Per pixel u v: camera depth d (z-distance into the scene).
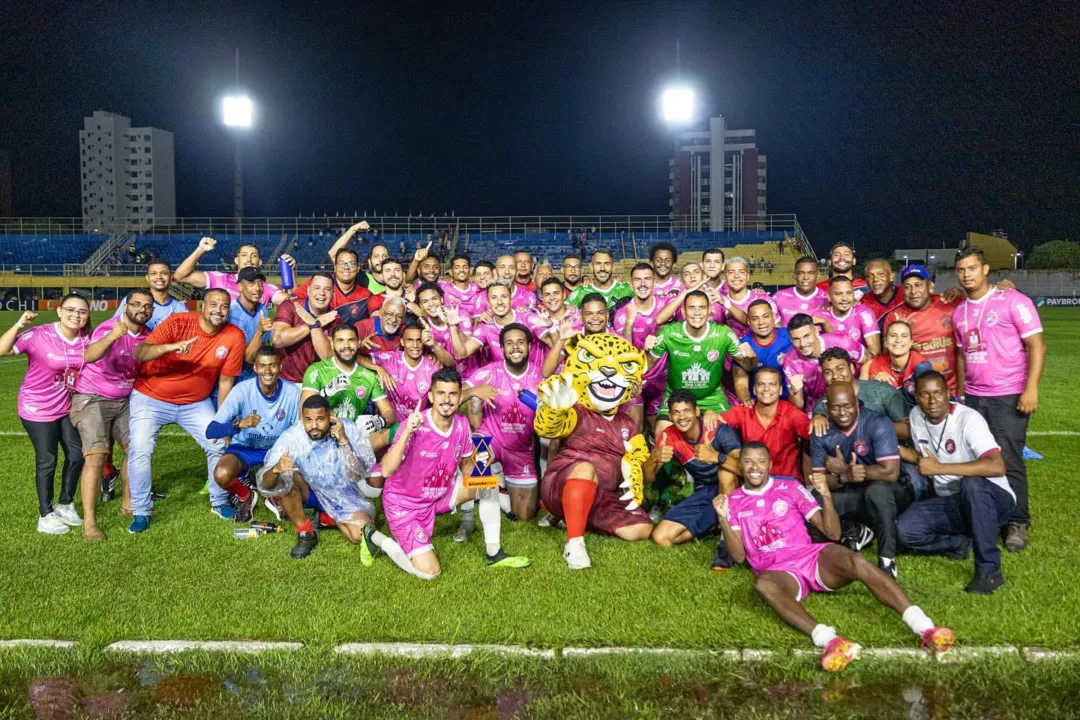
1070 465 7.76
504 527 6.35
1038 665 3.88
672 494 7.25
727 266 8.27
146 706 3.71
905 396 6.63
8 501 6.98
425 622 4.44
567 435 5.94
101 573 5.27
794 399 6.21
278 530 6.14
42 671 4.02
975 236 65.12
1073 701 3.62
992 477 4.98
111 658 4.12
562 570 5.27
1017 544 5.42
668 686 3.81
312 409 5.41
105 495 7.10
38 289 42.81
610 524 5.90
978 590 4.72
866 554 5.50
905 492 5.40
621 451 5.98
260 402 6.34
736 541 4.89
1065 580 4.86
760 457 4.70
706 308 6.95
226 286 8.09
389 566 5.40
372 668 3.99
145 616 4.55
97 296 43.22
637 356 5.91
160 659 4.10
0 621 4.51
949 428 5.22
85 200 109.12
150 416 6.29
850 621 4.36
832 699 3.68
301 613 4.57
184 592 4.92
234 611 4.61
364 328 7.43
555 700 3.69
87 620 4.52
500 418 6.43
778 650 4.05
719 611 4.54
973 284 5.75
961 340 5.89
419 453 5.14
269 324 7.37
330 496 5.68
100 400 6.14
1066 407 11.20
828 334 7.37
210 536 6.05
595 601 4.71
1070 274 47.00
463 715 3.60
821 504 5.12
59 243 49.66
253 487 7.07
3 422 10.80
